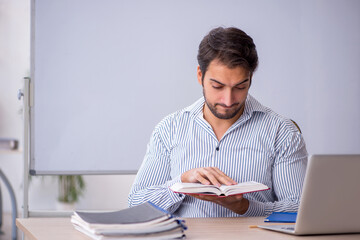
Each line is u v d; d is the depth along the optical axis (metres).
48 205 6.10
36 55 3.02
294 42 3.26
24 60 6.36
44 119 3.02
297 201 1.91
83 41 3.06
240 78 1.79
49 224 1.62
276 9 3.23
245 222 1.67
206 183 1.66
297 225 1.39
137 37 3.11
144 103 3.11
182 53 3.14
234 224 1.62
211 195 1.61
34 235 1.42
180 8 3.13
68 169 3.05
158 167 2.05
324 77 3.29
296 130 2.04
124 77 3.10
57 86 3.04
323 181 1.38
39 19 3.02
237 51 1.77
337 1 3.29
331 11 3.29
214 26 3.16
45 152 3.02
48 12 3.03
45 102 3.02
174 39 3.13
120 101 3.10
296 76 3.27
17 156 6.28
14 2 6.32
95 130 3.08
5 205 6.20
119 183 6.12
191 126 2.03
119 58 3.09
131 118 3.11
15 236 4.13
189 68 3.14
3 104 6.30
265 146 1.99
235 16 3.19
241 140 2.00
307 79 3.27
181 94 3.14
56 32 3.03
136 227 1.30
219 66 1.78
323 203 1.39
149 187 1.93
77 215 1.45
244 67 1.79
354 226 1.44
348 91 3.31
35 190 6.07
